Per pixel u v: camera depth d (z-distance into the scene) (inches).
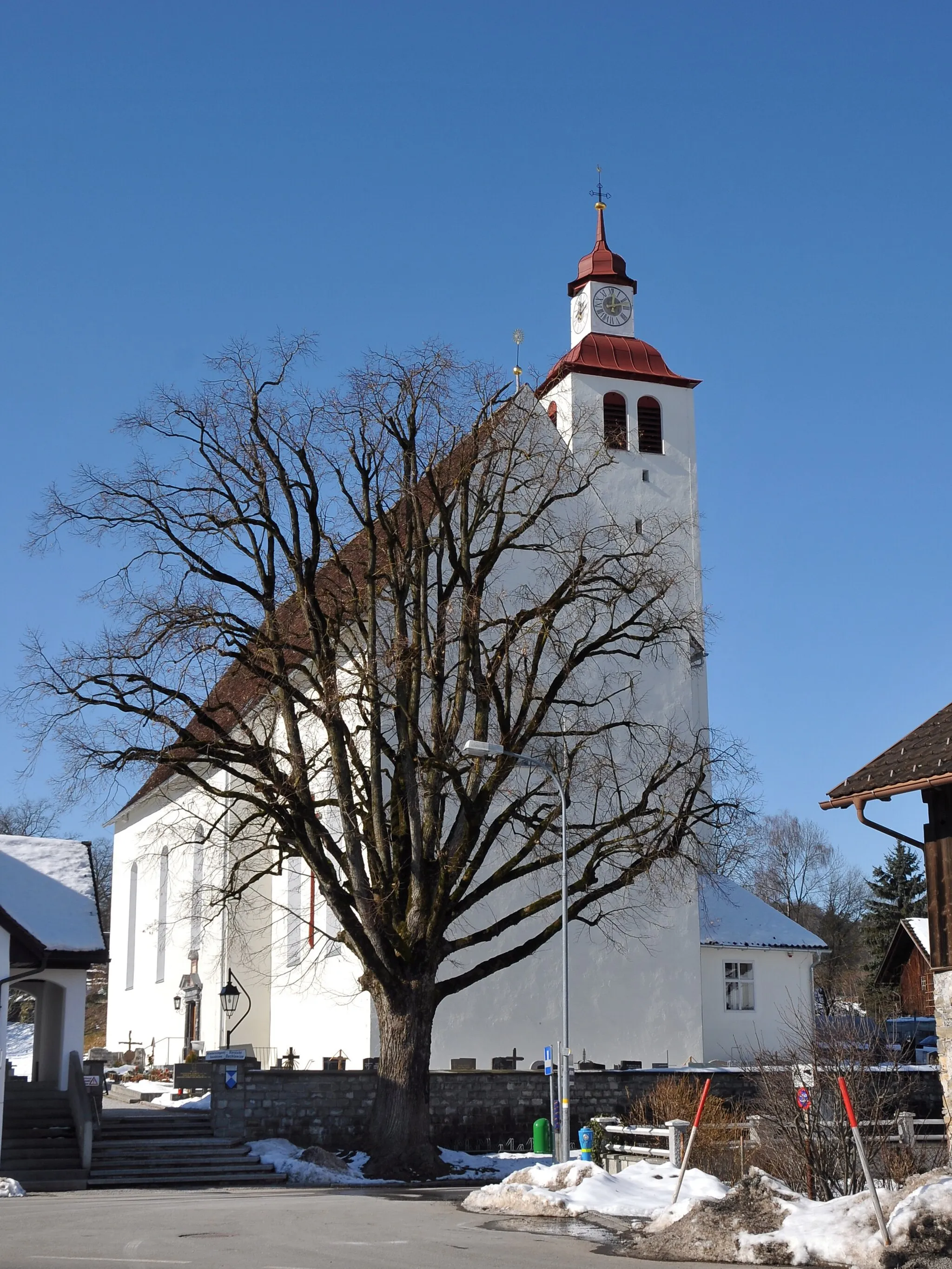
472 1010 1443.2
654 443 1744.6
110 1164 1089.4
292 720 1138.7
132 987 2236.7
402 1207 858.1
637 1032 1518.2
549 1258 605.9
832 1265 572.4
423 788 1218.0
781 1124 784.9
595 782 1224.8
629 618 1544.0
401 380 1163.3
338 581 1249.4
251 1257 601.9
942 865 762.8
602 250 1827.0
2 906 1091.3
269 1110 1200.8
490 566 1211.9
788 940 1676.9
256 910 1656.0
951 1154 735.1
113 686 1076.5
